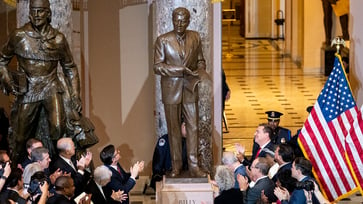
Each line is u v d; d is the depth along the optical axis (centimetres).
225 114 1772
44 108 1105
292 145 1163
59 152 1028
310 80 2159
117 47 1317
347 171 1105
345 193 1107
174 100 1059
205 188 1076
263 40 3072
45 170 988
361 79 1323
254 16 3105
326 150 1111
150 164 1338
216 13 1272
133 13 1311
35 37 1081
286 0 2619
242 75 2253
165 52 1061
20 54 1081
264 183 952
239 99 1920
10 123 1115
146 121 1333
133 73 1323
